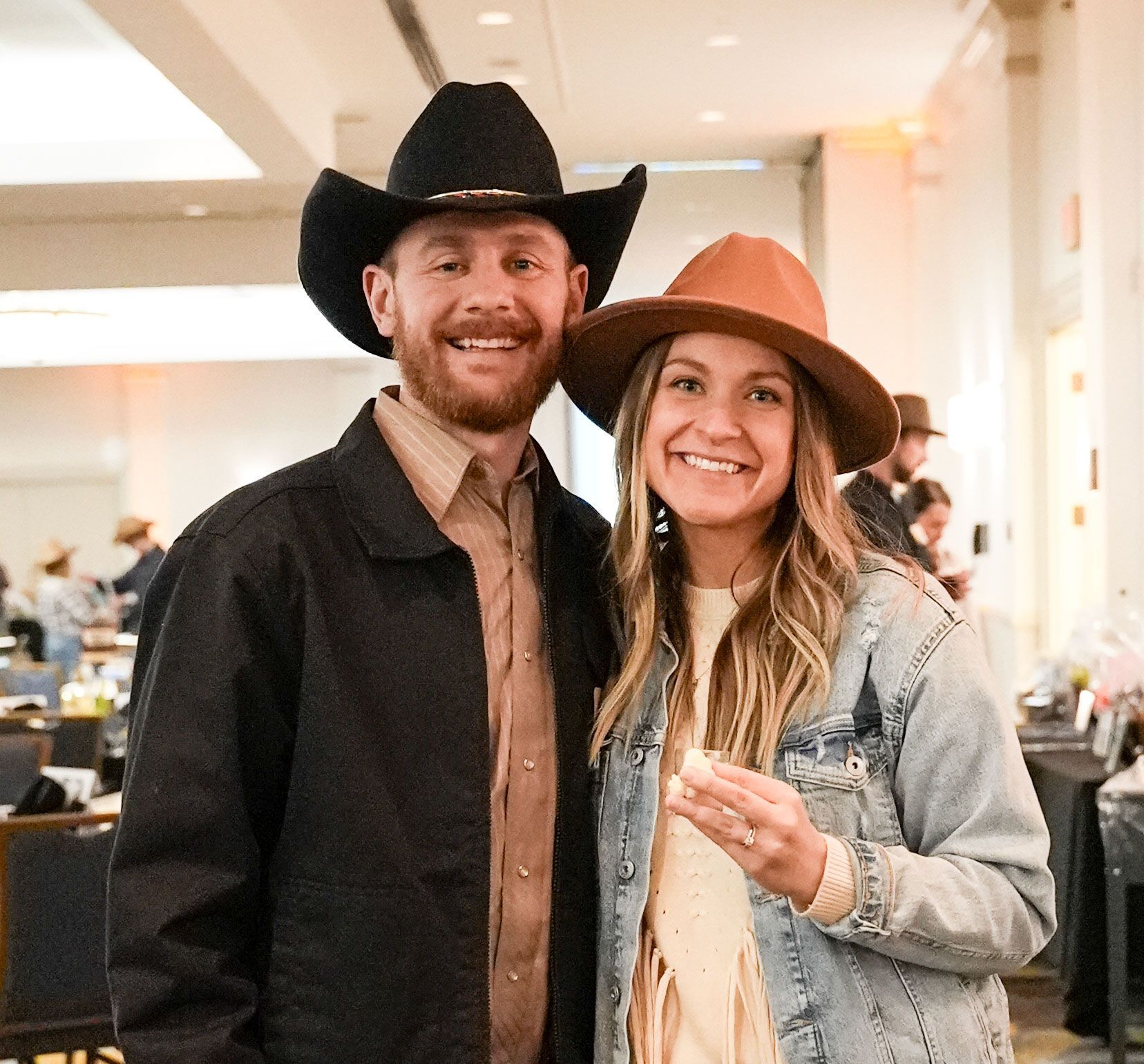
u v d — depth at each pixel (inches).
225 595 52.7
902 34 273.9
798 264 58.7
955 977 52.2
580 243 65.0
